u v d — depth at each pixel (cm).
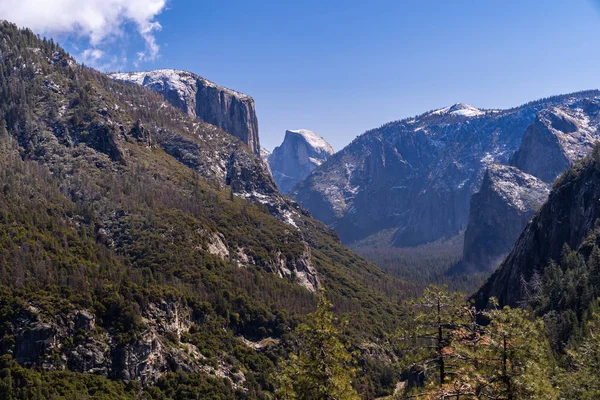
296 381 5628
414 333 5409
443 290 5434
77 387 11900
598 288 13688
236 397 13862
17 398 11006
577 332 10812
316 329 5619
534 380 4525
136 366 13062
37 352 12200
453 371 5216
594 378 5922
